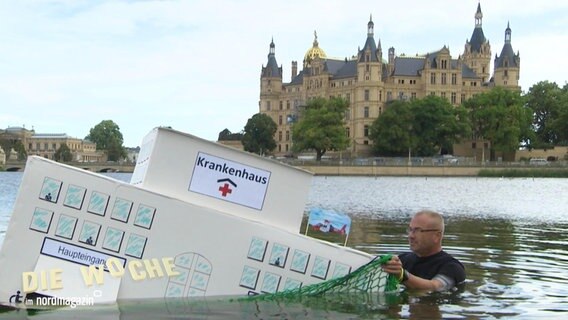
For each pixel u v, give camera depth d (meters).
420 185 87.31
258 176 7.61
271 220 7.66
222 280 7.46
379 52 189.88
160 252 7.29
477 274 10.83
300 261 7.67
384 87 191.00
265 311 7.11
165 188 7.45
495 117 156.75
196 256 7.38
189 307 7.11
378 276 8.15
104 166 160.00
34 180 7.07
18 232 7.01
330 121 157.62
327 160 155.00
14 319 6.55
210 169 7.52
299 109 199.50
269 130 191.38
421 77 193.12
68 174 7.11
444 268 9.10
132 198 7.22
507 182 102.81
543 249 14.90
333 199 48.00
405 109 160.25
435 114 159.62
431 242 9.13
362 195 55.81
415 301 7.97
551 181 108.19
